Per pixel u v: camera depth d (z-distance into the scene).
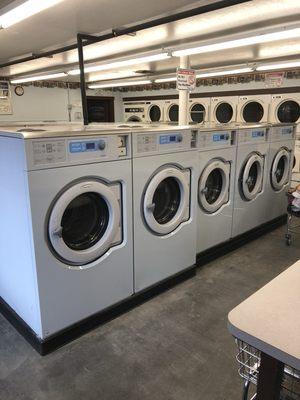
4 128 2.27
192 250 2.96
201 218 3.14
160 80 6.49
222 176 3.32
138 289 2.55
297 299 0.98
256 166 3.82
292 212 3.54
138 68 5.46
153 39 3.55
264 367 0.90
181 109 4.40
